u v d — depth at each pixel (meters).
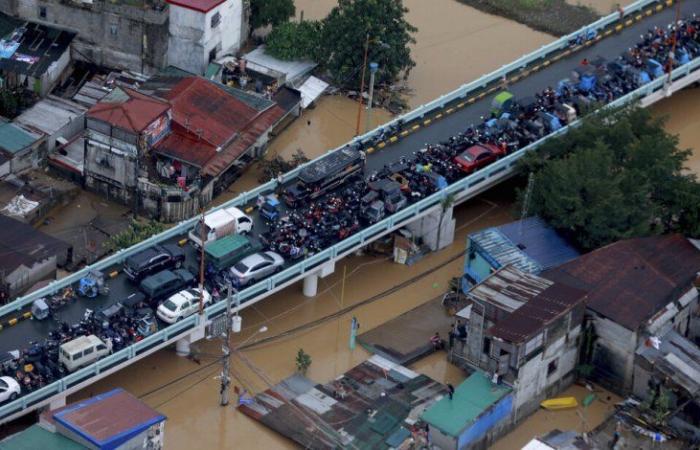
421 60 161.62
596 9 177.88
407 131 137.88
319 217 122.12
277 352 114.12
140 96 130.00
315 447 102.75
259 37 159.12
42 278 116.88
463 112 142.12
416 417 105.69
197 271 114.81
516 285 111.56
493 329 106.06
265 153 140.50
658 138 127.88
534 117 138.50
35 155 132.25
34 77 140.50
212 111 134.50
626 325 109.50
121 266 115.56
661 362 109.31
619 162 128.25
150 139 127.88
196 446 103.81
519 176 137.25
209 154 129.62
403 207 125.12
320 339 116.12
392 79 155.38
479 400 105.25
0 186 127.69
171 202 127.06
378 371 111.56
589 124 131.12
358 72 151.12
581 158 123.50
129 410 96.69
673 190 126.06
